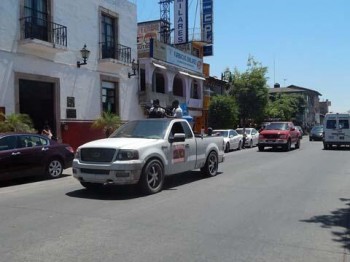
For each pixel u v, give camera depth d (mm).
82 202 9117
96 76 22906
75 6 21328
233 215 7902
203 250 5781
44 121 19781
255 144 32750
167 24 34875
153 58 28047
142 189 9969
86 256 5496
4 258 5422
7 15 17703
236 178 12969
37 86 19406
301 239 6355
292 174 14070
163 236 6445
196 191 10555
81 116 21797
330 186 11523
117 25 24656
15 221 7395
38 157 13148
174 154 11062
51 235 6473
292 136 27438
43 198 9734
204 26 36062
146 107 26875
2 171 11977
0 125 15531
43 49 19094
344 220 7598
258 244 6078
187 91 33938
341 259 5465
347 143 27719
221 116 38125
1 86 17438
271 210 8383
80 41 21719
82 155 10094
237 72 44281
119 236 6422
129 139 10531
